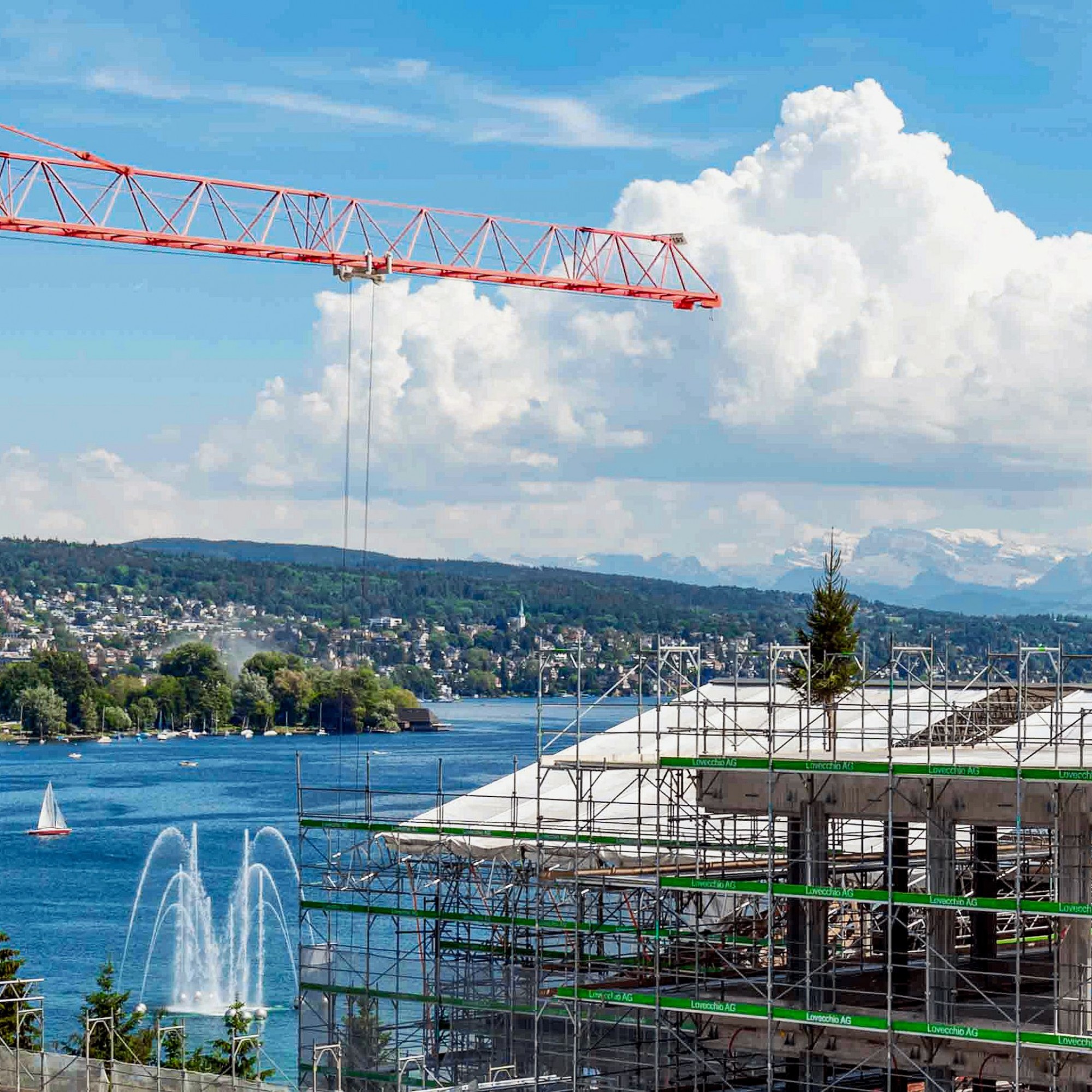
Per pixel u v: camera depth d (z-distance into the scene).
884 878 69.19
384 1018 93.50
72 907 198.50
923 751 66.38
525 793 84.19
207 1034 137.12
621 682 71.50
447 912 76.88
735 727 71.50
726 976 70.75
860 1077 68.44
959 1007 62.31
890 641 70.50
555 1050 74.94
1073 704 76.75
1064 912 56.06
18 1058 75.06
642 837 72.19
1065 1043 55.81
